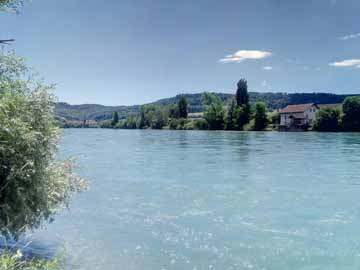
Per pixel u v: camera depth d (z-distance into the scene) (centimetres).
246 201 1274
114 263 729
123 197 1332
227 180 1714
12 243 779
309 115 8538
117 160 2548
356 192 1427
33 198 609
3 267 387
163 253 787
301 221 1029
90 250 792
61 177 711
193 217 1065
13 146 570
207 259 757
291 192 1427
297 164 2320
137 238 878
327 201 1276
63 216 1051
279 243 852
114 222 1006
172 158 2680
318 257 773
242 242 859
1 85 634
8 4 698
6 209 564
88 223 992
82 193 1395
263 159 2608
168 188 1512
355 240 874
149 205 1209
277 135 6272
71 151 3284
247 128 8562
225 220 1036
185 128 9838
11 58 696
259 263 740
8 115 596
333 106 7975
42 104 666
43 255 738
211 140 4928
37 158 609
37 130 637
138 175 1867
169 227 969
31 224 636
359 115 7075
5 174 567
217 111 9194
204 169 2088
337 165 2278
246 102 8906
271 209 1162
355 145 3928
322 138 5259
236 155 2892
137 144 4234
